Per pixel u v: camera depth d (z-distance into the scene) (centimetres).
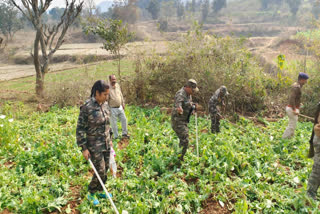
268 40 4659
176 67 1055
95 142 419
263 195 455
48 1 1277
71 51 3425
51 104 1139
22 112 1027
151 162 556
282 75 1130
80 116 407
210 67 1015
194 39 1060
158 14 8219
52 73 1662
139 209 403
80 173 536
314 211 404
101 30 1087
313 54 1132
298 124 867
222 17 9312
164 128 798
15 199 427
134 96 1114
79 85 1156
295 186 496
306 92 1010
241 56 1044
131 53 1119
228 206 441
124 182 490
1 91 1357
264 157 588
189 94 564
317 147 425
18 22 5169
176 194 464
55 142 617
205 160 570
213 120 751
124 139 727
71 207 435
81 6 1317
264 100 1025
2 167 534
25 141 690
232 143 659
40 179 495
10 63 3769
